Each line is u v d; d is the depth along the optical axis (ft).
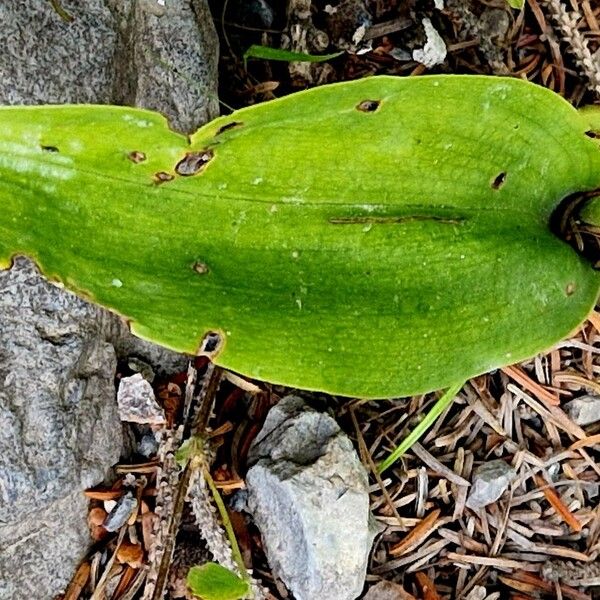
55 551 0.98
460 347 0.81
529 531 1.03
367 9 1.07
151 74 1.00
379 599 1.01
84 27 0.94
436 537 1.03
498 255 0.82
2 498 0.93
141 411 0.99
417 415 1.04
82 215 0.77
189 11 1.01
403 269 0.80
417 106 0.80
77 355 0.95
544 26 1.08
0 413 0.92
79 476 0.97
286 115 0.79
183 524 1.01
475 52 1.08
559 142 0.83
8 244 0.76
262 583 1.01
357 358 0.80
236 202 0.79
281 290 0.79
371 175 0.80
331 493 0.97
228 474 1.01
